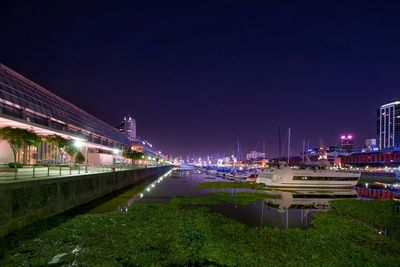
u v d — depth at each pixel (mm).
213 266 20125
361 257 22141
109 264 19484
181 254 21797
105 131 123875
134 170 86125
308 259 21594
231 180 107625
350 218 38156
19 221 25406
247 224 34594
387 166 168000
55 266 19203
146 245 23406
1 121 53438
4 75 58469
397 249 24969
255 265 20328
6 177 31938
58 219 30828
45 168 55219
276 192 69938
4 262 19312
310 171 79312
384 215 40156
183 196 57188
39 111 65375
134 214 35031
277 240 26156
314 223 33656
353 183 81500
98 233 26266
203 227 28344
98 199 48750
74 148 67188
